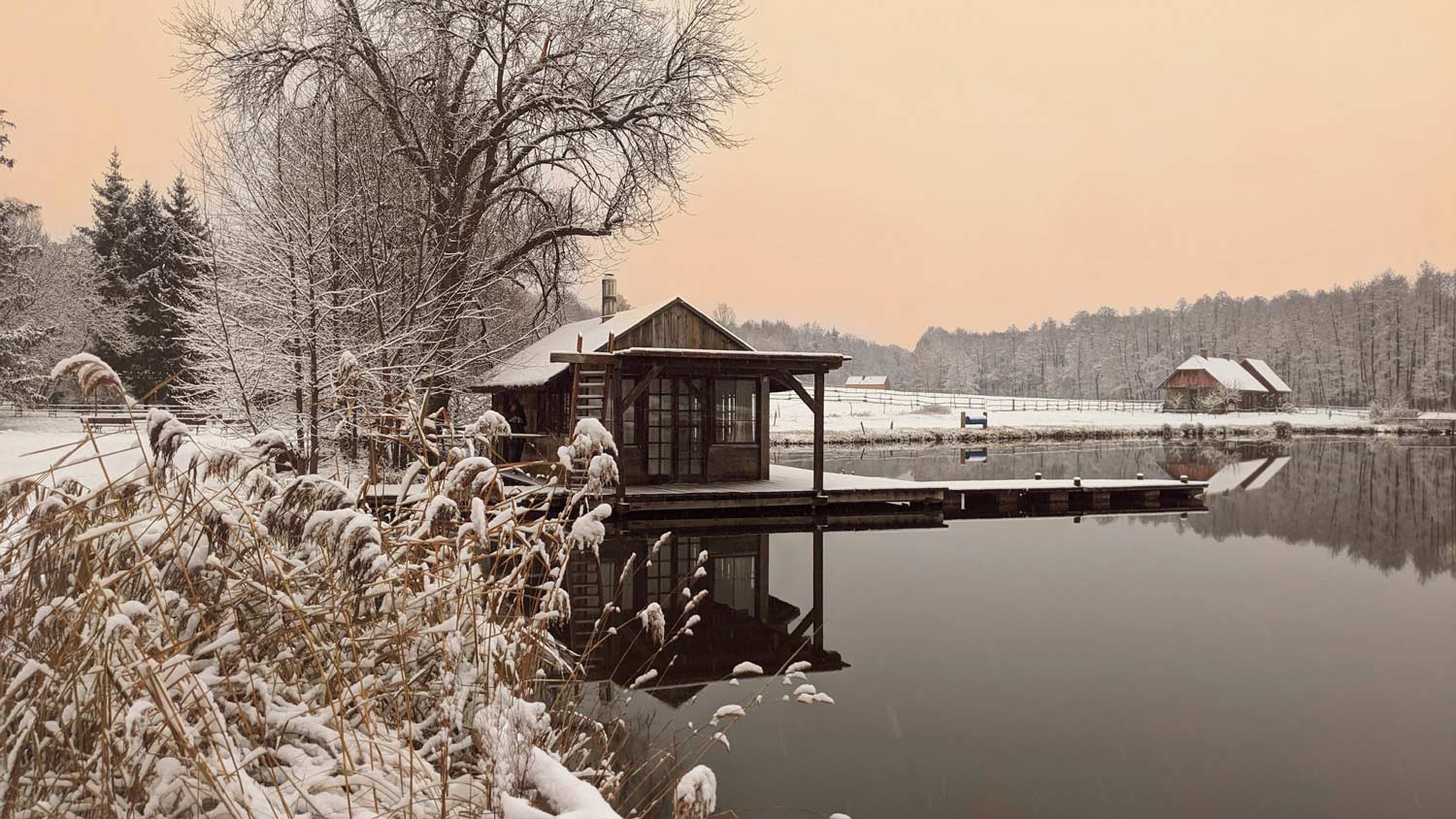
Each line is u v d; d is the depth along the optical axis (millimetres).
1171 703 6797
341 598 2967
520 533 3465
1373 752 5832
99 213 46281
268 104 20219
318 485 2725
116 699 2592
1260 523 18422
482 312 21891
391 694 3100
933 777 5223
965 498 20516
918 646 8258
